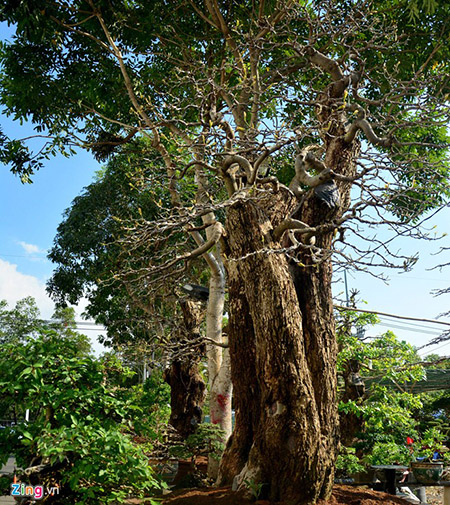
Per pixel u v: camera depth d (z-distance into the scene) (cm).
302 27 1020
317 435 580
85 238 1538
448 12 948
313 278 662
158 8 1002
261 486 573
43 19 971
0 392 477
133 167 1430
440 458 946
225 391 977
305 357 627
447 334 600
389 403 997
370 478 879
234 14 1028
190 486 859
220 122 730
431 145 552
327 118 704
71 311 3084
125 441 438
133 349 1468
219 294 1045
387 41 907
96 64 1098
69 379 472
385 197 533
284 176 1130
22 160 1097
